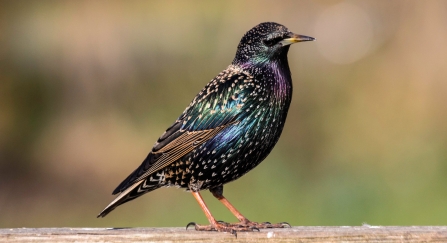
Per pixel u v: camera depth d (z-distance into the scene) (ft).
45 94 53.01
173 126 21.20
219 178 21.07
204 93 21.22
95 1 52.95
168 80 51.72
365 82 49.44
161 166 20.74
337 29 52.06
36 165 50.96
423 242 17.11
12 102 52.95
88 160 50.42
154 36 51.75
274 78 20.94
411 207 37.09
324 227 18.16
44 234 17.03
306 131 47.34
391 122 47.34
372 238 17.15
